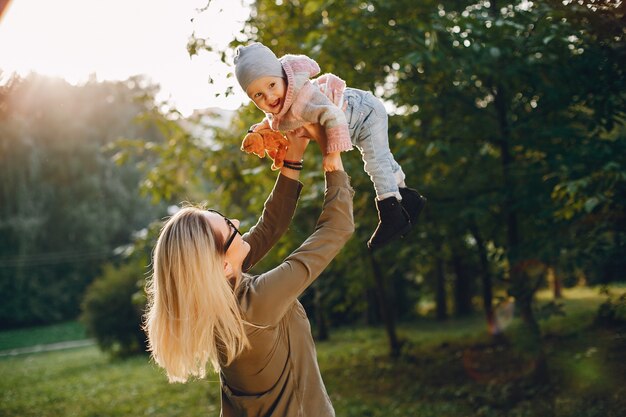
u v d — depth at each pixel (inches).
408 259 387.5
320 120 78.2
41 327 1429.6
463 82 271.0
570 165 220.8
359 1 263.4
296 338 81.2
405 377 412.5
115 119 1183.6
